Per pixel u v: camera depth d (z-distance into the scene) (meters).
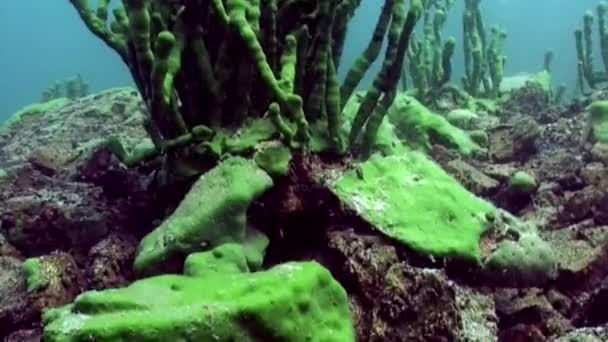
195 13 0.70
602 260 0.73
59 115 1.57
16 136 1.58
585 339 0.57
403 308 0.57
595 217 0.84
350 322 0.54
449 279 0.63
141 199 0.87
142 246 0.66
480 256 0.68
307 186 0.70
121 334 0.42
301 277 0.51
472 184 0.97
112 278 0.70
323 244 0.68
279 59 0.78
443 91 1.56
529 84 1.58
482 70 1.71
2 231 0.86
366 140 0.85
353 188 0.70
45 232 0.84
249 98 0.74
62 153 1.25
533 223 0.87
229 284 0.49
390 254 0.64
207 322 0.44
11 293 0.69
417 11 0.77
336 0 0.71
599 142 0.99
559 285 0.73
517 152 1.14
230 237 0.63
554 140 1.16
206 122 0.75
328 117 0.76
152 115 0.73
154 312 0.44
